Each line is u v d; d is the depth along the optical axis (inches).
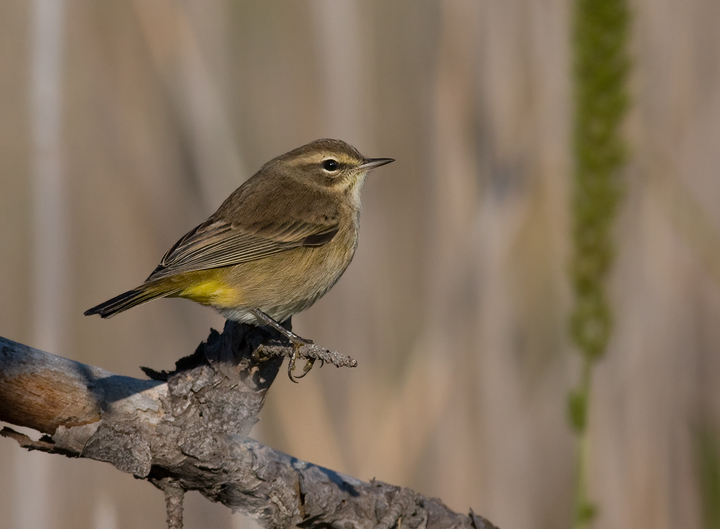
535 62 442.6
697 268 441.7
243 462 248.2
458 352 435.8
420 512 283.3
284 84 522.6
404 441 422.3
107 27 451.5
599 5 261.3
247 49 519.2
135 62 446.3
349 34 465.7
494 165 443.8
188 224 425.7
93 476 457.1
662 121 438.9
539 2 443.2
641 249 438.9
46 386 227.5
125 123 437.7
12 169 502.0
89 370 234.7
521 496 441.7
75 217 493.7
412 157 515.5
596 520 407.8
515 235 438.9
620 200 268.5
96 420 232.5
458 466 438.9
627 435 428.5
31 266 373.1
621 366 432.8
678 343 439.2
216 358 248.2
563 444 457.4
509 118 443.2
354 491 275.7
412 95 518.6
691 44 443.2
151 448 235.3
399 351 479.5
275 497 255.4
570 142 283.7
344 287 470.0
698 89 451.8
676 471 428.1
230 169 424.8
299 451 403.5
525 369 459.8
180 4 422.9
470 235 442.0
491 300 438.6
